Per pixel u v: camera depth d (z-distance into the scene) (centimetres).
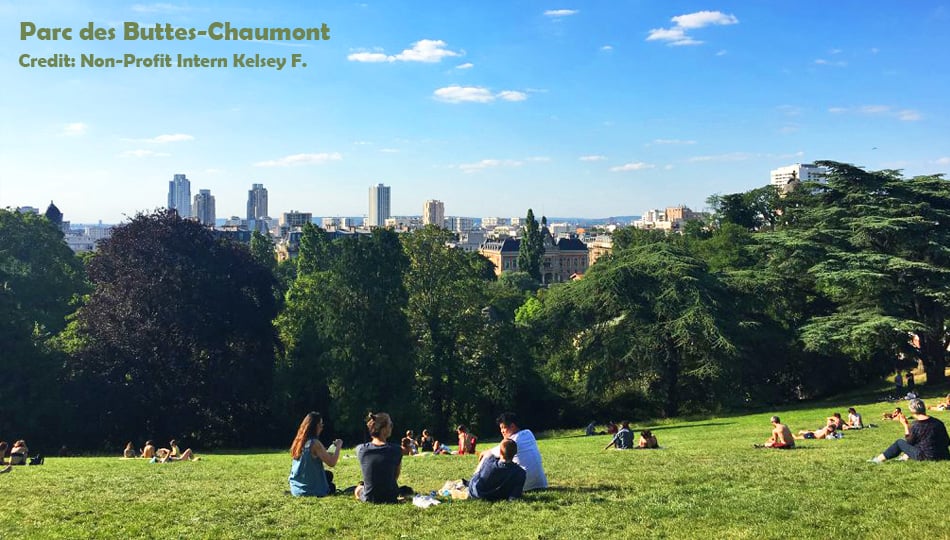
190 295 4031
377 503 1096
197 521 1031
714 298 4225
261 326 4350
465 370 4825
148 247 4081
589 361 4475
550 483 1312
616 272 4359
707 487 1216
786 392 4800
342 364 4288
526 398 5103
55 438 3816
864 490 1129
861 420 2692
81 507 1162
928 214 4003
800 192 5972
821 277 3781
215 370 4116
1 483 1541
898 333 3766
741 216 7881
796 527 910
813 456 1675
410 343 4653
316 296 4566
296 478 1202
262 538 930
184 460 2472
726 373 4078
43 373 3794
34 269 5306
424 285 4888
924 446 1385
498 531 925
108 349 3831
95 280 4175
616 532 915
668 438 2825
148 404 3938
